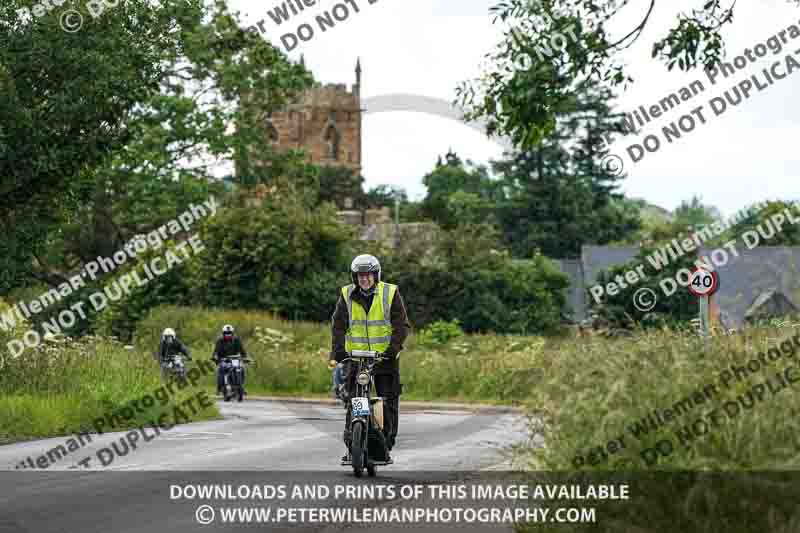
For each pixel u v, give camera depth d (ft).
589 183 455.63
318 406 142.00
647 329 40.22
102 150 103.55
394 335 58.65
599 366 37.27
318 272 267.80
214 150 254.68
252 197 277.64
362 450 58.23
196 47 238.07
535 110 62.03
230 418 114.42
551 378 38.14
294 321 246.68
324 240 268.00
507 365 152.25
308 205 276.82
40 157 98.43
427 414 126.41
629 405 33.71
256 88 256.11
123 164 252.21
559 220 450.30
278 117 517.96
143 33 110.83
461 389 155.63
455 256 289.94
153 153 249.75
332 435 89.10
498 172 467.11
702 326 42.57
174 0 219.82
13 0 100.83
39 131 97.86
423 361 164.25
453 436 89.45
